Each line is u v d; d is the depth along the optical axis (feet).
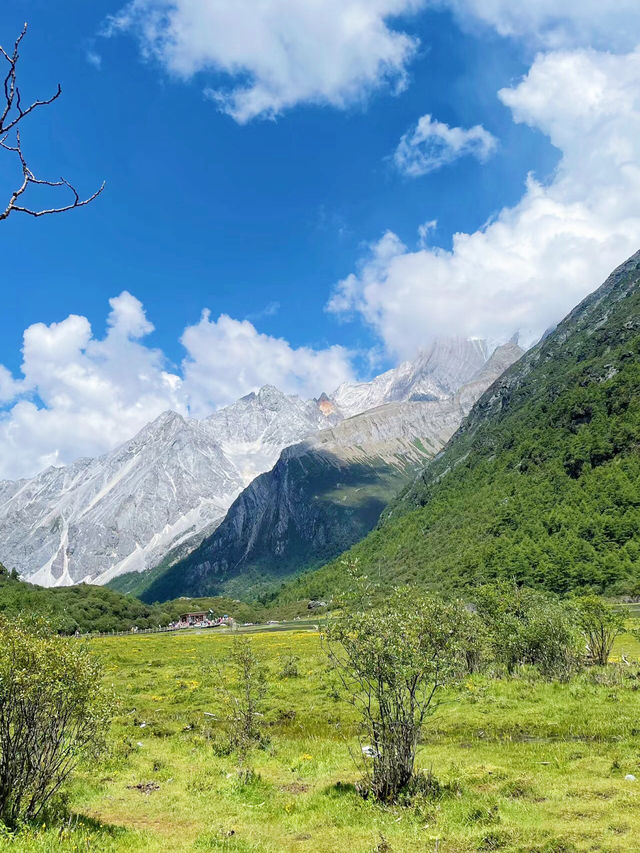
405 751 51.21
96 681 47.91
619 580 375.04
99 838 41.70
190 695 126.11
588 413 646.74
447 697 95.25
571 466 590.96
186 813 51.49
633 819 40.37
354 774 61.77
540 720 78.59
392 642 51.72
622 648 157.17
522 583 431.84
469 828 42.11
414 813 45.85
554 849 36.22
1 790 41.96
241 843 41.60
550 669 110.32
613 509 480.64
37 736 44.45
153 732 94.89
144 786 61.62
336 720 95.71
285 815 49.85
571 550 440.45
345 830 44.34
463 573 515.91
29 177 25.88
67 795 52.60
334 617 55.36
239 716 97.35
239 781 59.93
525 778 52.80
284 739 85.20
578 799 46.68
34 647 44.16
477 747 69.00
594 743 65.00
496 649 121.08
